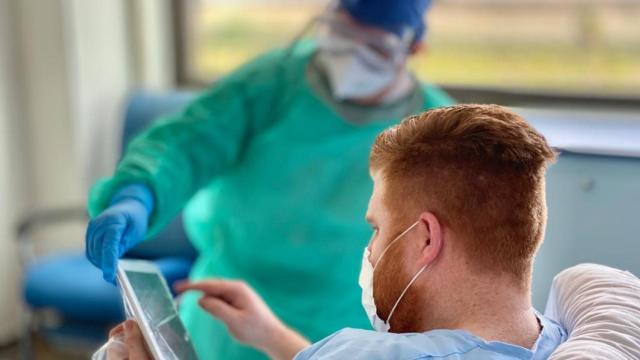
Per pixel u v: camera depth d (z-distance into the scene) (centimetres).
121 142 282
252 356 155
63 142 306
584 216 140
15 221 310
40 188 316
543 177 83
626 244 138
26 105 308
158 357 92
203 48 316
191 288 131
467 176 80
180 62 319
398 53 160
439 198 81
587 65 250
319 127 164
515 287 81
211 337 160
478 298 81
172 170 145
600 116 229
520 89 255
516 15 253
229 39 310
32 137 311
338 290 158
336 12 163
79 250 296
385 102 165
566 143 156
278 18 298
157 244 254
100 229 112
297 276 161
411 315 85
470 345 77
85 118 301
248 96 166
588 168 140
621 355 78
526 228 80
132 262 120
